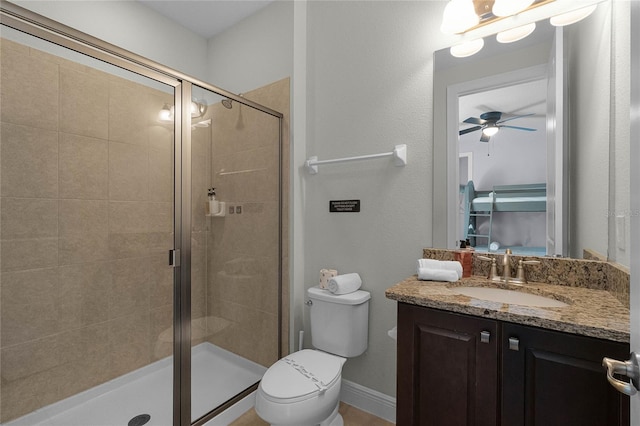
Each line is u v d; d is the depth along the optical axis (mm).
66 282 1539
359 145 1898
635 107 600
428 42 1675
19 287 1414
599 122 1218
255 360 2004
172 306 1671
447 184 1617
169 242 1670
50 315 1495
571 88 1333
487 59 1526
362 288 1875
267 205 2066
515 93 1462
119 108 1611
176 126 1647
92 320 1610
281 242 2119
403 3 1754
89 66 1502
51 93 1460
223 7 2225
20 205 1410
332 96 2014
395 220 1767
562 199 1350
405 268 1733
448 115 1617
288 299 2090
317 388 1322
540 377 948
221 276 1850
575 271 1289
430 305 1136
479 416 1050
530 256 1407
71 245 1554
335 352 1732
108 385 1618
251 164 1986
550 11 1385
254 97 2264
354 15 1926
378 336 1814
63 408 1516
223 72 2475
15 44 1323
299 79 2098
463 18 1448
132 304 1665
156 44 2262
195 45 2514
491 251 1511
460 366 1088
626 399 833
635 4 599
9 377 1392
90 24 1919
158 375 1651
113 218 1657
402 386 1208
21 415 1418
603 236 1211
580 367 891
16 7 1201
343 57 1967
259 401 1323
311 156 2113
